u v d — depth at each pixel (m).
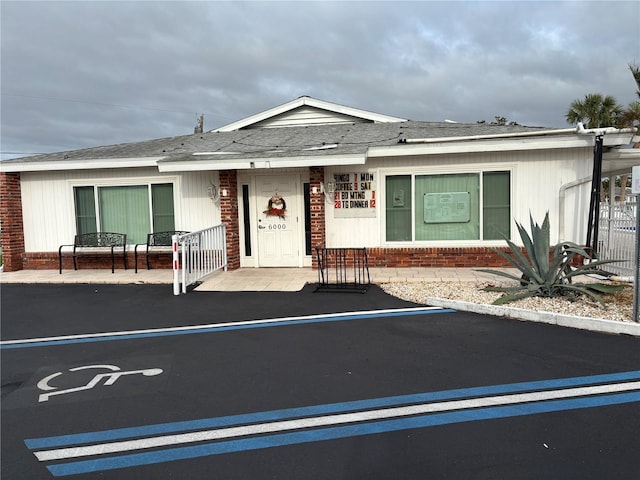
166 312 8.26
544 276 7.95
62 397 4.70
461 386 4.68
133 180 12.53
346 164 10.86
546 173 10.79
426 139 10.77
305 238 12.10
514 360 5.36
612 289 7.68
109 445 3.72
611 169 13.86
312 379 4.97
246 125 16.12
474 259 11.19
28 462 3.50
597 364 5.18
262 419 4.09
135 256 11.95
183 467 3.38
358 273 10.77
